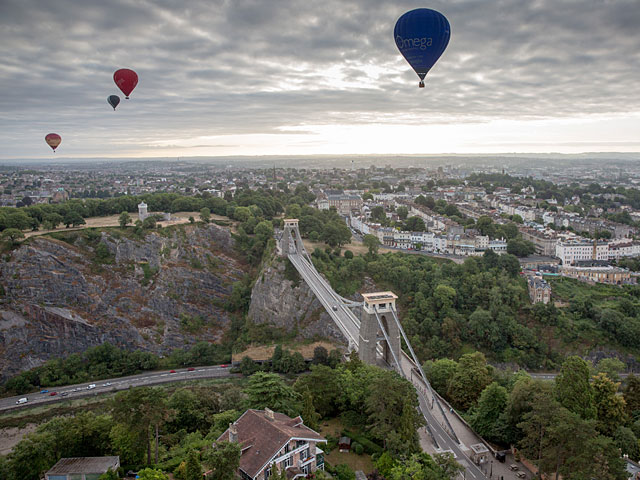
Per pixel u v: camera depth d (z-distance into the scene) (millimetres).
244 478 77250
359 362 127812
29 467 87000
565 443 85125
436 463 86625
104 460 87312
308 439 84438
